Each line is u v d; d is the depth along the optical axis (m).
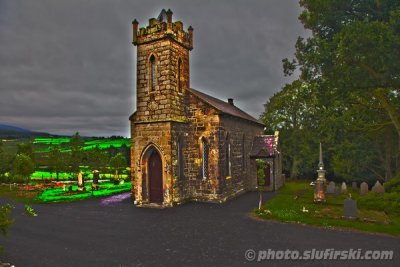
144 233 13.74
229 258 10.34
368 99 26.70
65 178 45.19
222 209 19.16
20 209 20.36
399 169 31.84
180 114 22.02
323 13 20.17
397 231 13.34
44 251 11.38
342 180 40.69
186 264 9.84
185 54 23.34
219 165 21.70
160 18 22.47
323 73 21.12
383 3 17.86
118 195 26.30
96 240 12.73
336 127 31.64
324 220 15.45
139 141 21.45
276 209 18.62
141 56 22.06
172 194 20.30
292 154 44.62
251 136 30.64
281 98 44.91
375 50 16.67
